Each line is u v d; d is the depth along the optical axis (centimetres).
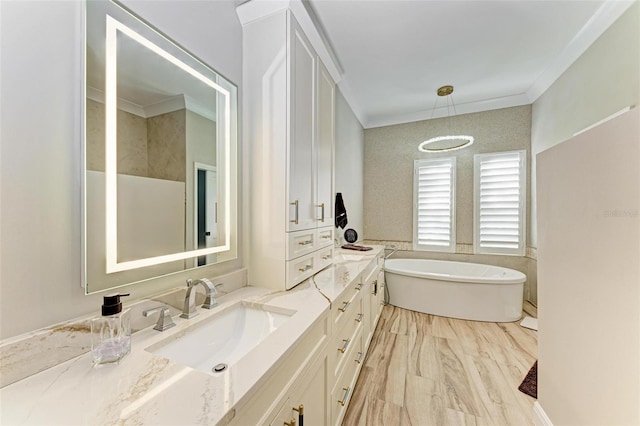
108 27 84
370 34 208
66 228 75
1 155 63
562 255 119
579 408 108
